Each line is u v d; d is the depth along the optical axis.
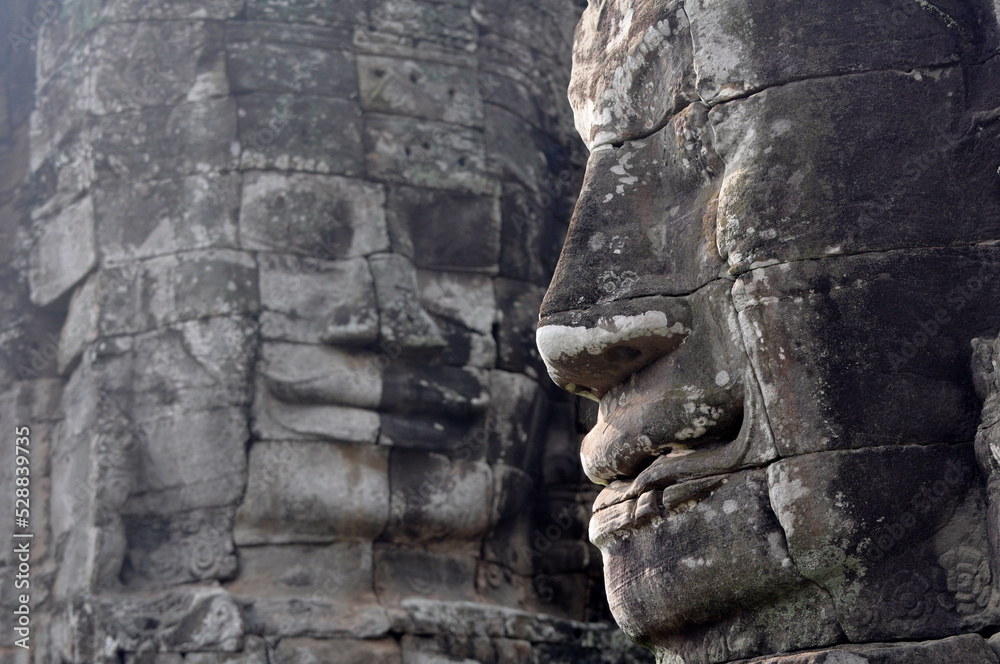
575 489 9.27
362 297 8.20
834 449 2.82
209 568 7.70
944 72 3.05
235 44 8.68
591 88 3.52
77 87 8.93
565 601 9.02
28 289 8.95
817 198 2.95
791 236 2.93
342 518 7.91
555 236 9.61
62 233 8.79
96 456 7.88
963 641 2.68
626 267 3.23
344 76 8.77
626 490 3.13
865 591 2.76
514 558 8.88
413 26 9.15
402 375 8.24
